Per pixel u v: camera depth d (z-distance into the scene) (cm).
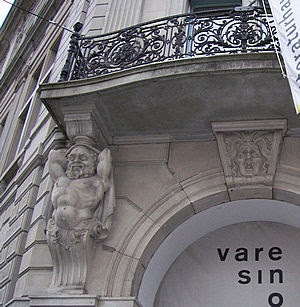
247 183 720
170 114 738
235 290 772
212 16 762
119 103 725
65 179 709
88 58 784
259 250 798
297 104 580
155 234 703
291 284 759
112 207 704
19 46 1738
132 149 781
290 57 617
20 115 1388
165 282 800
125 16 961
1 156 1370
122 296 655
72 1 1309
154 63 682
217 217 787
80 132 734
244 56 654
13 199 1011
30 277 704
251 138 730
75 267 672
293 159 718
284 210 762
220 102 704
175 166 751
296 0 660
